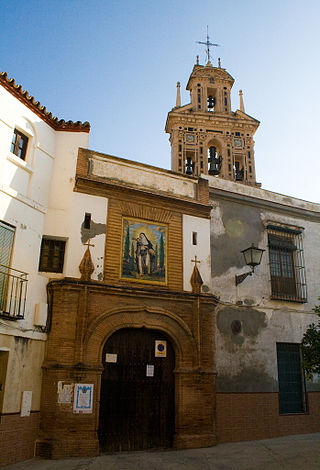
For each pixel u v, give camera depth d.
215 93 34.50
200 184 15.88
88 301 12.48
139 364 13.17
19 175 12.42
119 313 12.86
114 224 13.71
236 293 15.80
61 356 11.77
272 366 15.71
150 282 13.77
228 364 14.80
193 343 13.73
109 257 13.30
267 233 17.53
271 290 16.70
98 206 13.61
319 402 16.42
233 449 12.77
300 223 18.55
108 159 14.30
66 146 14.02
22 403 11.05
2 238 11.52
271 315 16.38
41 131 13.41
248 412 14.65
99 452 11.78
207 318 14.33
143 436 12.64
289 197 18.61
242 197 17.17
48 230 13.05
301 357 16.61
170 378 13.50
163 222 14.67
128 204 14.14
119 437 12.30
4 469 10.04
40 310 11.93
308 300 17.48
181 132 31.34
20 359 11.25
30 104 12.99
